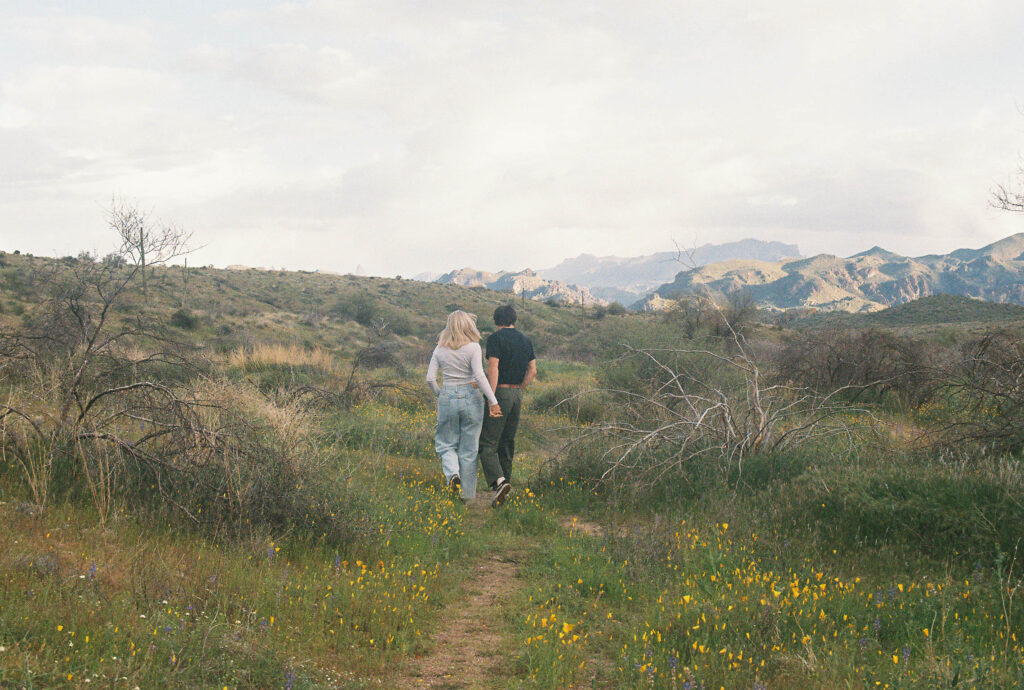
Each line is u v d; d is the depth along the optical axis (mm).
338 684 3262
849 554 5438
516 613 4457
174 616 3424
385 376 23125
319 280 115000
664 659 3629
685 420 8242
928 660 3342
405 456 10641
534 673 3555
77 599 3328
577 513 7648
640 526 6660
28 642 2900
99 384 6117
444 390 7629
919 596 4340
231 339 37312
